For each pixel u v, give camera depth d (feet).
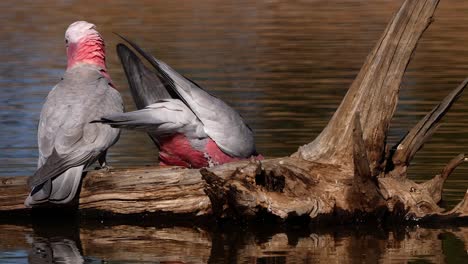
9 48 83.82
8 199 40.73
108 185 40.14
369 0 110.63
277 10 104.94
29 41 86.89
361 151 38.37
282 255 35.47
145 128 40.09
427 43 85.92
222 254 35.60
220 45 84.64
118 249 36.32
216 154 41.50
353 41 86.28
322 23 96.58
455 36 88.74
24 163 47.80
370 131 40.09
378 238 38.11
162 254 35.58
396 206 39.99
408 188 40.45
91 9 104.63
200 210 39.88
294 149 50.21
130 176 40.09
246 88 67.10
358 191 39.27
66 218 41.01
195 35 89.35
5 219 41.22
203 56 79.20
